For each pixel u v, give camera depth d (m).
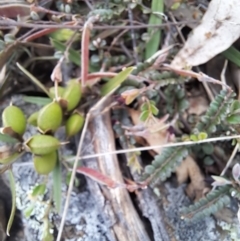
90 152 0.10
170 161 0.09
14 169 0.11
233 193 0.09
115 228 0.10
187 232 0.10
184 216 0.09
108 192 0.10
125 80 0.10
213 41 0.10
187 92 0.11
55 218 0.10
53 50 0.12
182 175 0.10
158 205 0.10
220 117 0.10
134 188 0.10
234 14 0.10
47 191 0.10
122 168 0.10
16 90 0.12
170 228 0.10
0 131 0.09
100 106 0.10
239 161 0.10
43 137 0.09
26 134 0.11
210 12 0.10
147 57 0.11
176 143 0.09
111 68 0.11
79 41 0.11
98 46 0.11
